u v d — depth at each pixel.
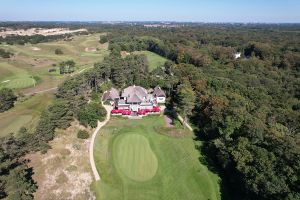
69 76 154.38
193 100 96.56
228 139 73.94
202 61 182.38
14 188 52.69
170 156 77.62
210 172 71.56
